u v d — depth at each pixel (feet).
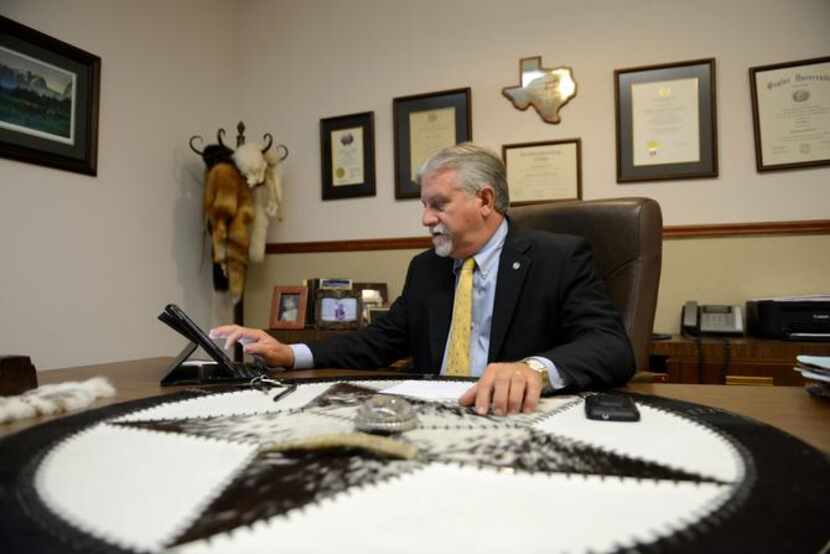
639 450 1.53
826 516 1.07
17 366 2.51
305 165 8.77
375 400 1.86
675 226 6.96
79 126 6.35
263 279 8.86
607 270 4.12
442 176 4.17
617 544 0.96
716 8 6.92
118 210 6.88
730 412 2.04
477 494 1.20
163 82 7.63
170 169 7.72
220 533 1.01
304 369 3.69
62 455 1.51
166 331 7.54
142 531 1.02
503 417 1.98
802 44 6.61
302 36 8.86
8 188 5.61
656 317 7.00
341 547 0.96
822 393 2.46
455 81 8.02
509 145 7.65
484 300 4.18
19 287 5.71
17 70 5.69
